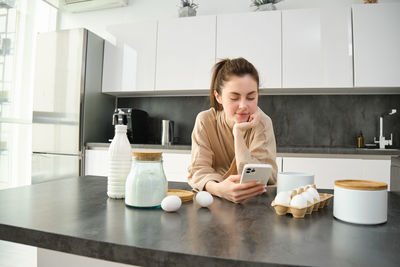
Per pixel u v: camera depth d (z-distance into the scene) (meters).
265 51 2.66
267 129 1.07
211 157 1.12
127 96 3.41
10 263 1.78
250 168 0.76
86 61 2.87
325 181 2.26
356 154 2.24
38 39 2.98
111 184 0.80
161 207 0.70
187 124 3.27
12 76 3.26
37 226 0.54
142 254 0.44
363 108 2.83
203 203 0.72
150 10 3.37
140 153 0.70
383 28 2.45
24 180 3.41
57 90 2.88
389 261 0.40
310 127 2.93
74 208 0.69
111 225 0.55
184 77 2.86
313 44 2.57
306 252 0.43
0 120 3.12
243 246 0.45
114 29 3.09
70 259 0.87
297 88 2.63
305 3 2.92
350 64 2.49
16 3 3.30
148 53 2.97
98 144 2.78
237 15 2.74
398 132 2.74
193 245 0.45
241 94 0.93
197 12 3.21
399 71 2.41
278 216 0.64
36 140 2.91
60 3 3.46
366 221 0.58
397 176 1.45
